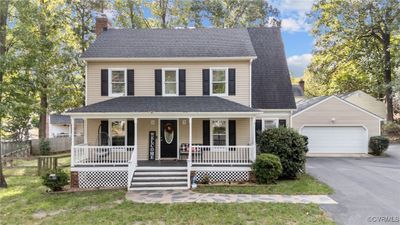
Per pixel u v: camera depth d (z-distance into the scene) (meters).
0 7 13.81
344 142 22.08
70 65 23.03
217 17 31.42
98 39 18.11
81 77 24.28
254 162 14.09
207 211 9.70
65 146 29.16
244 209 9.84
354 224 8.41
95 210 10.02
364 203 10.32
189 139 15.17
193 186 13.12
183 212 9.62
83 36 25.61
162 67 16.75
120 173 14.05
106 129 16.50
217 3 30.97
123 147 14.33
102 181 13.98
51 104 22.20
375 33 32.12
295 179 14.28
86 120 16.39
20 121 27.05
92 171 13.98
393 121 31.66
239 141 16.64
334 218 8.91
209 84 16.75
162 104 15.54
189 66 16.81
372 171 15.83
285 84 18.91
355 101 35.38
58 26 21.09
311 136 22.12
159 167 14.26
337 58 33.81
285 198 11.14
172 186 13.17
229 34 18.94
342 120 22.08
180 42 17.97
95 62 16.64
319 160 19.81
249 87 16.61
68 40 23.98
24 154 23.97
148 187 13.14
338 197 11.13
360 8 29.86
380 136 21.81
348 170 16.17
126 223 8.75
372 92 37.72
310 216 9.09
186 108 14.96
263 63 19.81
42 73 15.95
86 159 14.45
